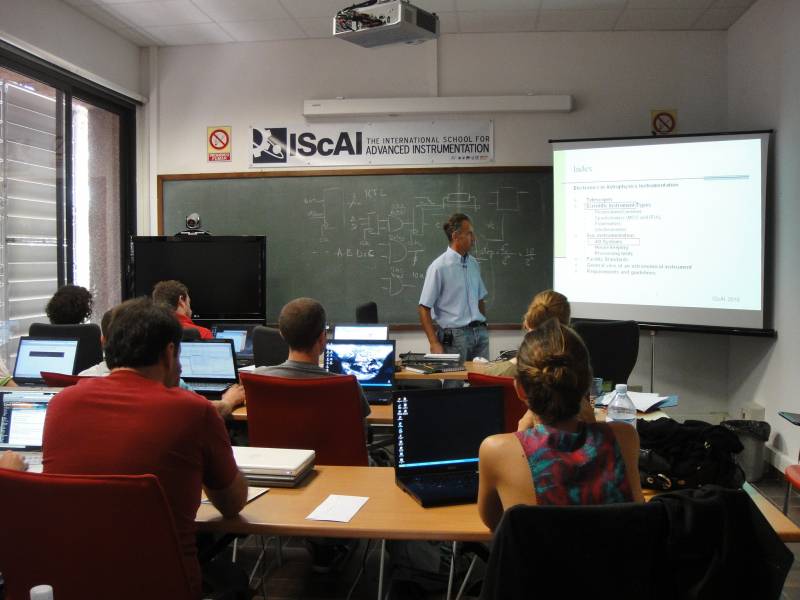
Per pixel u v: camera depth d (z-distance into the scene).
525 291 5.63
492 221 5.62
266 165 5.76
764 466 4.51
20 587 1.49
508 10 5.02
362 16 3.47
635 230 5.09
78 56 4.95
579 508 1.20
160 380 1.69
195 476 1.60
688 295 4.91
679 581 1.23
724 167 4.75
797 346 4.25
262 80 5.74
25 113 4.62
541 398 1.46
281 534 1.72
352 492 1.97
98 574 1.45
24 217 4.64
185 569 1.48
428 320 4.93
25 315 4.66
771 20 4.58
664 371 5.53
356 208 5.71
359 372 3.38
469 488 1.92
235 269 5.46
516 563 1.19
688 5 4.91
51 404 1.63
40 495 1.41
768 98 4.66
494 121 5.60
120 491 1.39
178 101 5.82
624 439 1.49
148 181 5.87
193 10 4.97
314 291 5.78
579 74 5.52
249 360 4.20
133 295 5.48
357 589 2.85
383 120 5.66
